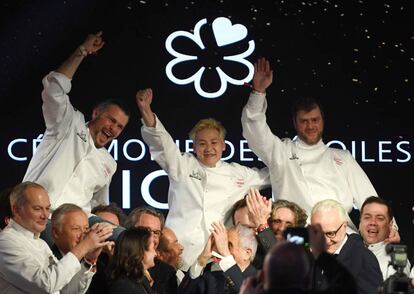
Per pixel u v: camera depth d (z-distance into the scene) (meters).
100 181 13.12
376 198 12.33
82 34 16.58
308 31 16.81
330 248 10.92
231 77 16.62
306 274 7.26
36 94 16.41
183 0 16.69
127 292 10.02
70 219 10.80
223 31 16.67
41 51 16.47
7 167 16.23
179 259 12.45
